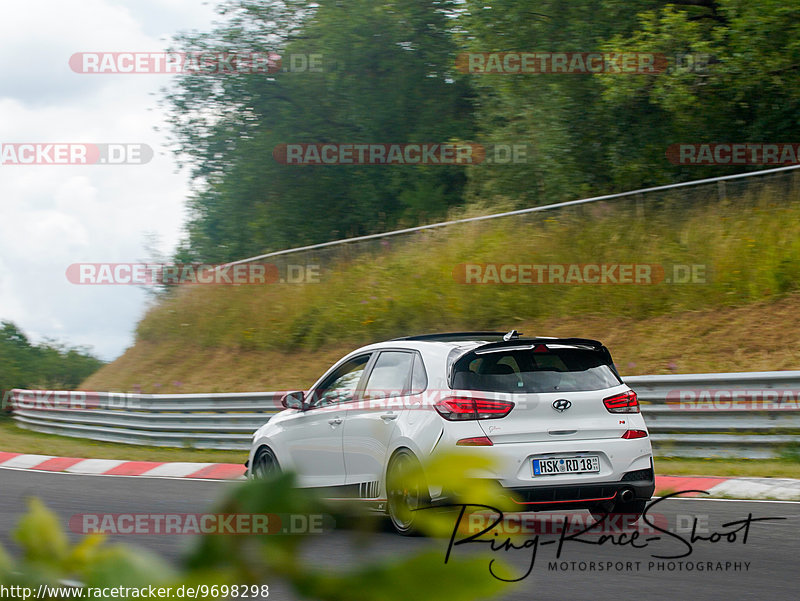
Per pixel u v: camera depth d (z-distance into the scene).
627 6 44.75
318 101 72.25
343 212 72.94
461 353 16.67
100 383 55.16
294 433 19.73
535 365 16.86
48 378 68.88
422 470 1.44
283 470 1.23
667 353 32.44
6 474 30.86
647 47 40.50
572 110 47.09
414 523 1.42
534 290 39.66
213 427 36.59
